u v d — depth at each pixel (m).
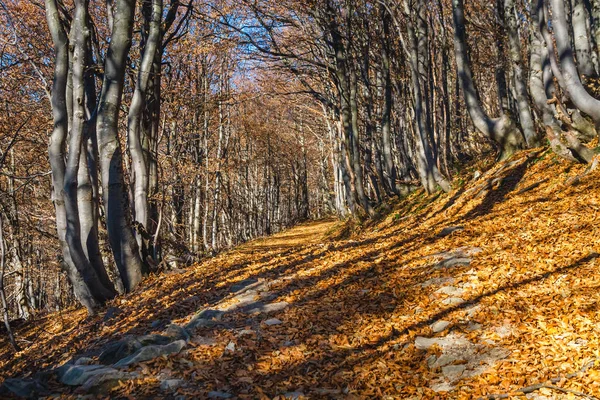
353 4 22.80
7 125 18.75
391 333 6.62
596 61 15.65
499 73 20.62
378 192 28.23
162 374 5.86
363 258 11.15
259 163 49.94
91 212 12.08
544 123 14.19
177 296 10.38
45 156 22.08
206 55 25.80
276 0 22.47
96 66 12.37
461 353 5.70
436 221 14.91
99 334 9.48
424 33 18.98
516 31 16.41
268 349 6.53
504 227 10.62
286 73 27.09
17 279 23.34
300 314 7.81
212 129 30.70
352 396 5.08
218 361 6.20
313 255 12.66
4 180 23.22
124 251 12.65
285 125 48.62
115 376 5.72
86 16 11.03
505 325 6.13
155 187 16.34
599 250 7.57
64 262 12.02
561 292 6.58
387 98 24.41
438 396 4.89
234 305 8.69
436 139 19.34
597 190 10.45
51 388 5.81
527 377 4.88
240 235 46.81
